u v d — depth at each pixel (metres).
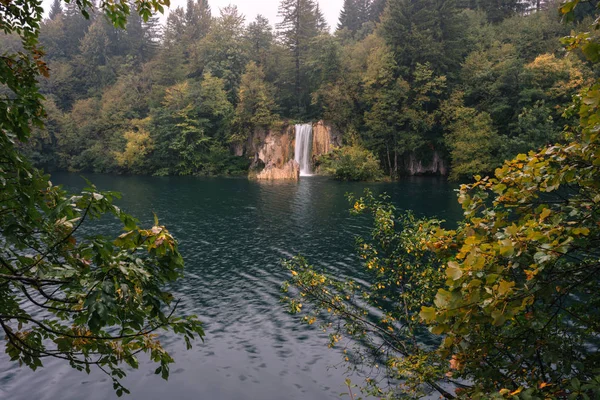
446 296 3.56
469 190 5.24
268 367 11.64
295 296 16.84
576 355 4.79
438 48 68.12
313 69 80.19
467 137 59.78
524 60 66.12
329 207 39.09
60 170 91.50
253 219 33.47
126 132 82.38
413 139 66.50
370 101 71.56
